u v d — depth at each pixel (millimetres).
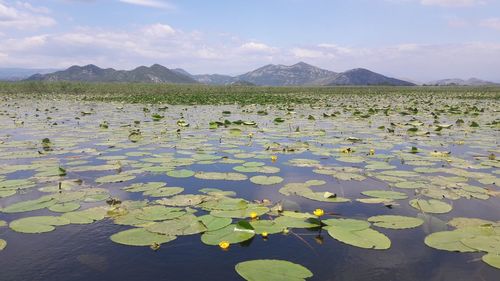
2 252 3738
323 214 4754
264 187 5863
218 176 6258
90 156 7895
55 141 9664
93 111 19703
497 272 3406
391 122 14836
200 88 57344
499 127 13453
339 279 3309
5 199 5195
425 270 3453
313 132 11789
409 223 4332
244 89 59094
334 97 39406
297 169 7020
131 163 7246
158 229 4098
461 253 3734
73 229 4238
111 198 5152
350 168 6980
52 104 25672
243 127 13203
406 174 6570
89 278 3311
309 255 3697
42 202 4969
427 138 10773
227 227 4176
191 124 14000
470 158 8078
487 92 53812
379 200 5172
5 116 16688
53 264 3531
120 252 3748
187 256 3668
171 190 5480
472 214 4777
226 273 3393
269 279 3123
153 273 3387
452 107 22922
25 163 7227
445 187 5789
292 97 36531
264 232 4031
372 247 3689
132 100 29359
